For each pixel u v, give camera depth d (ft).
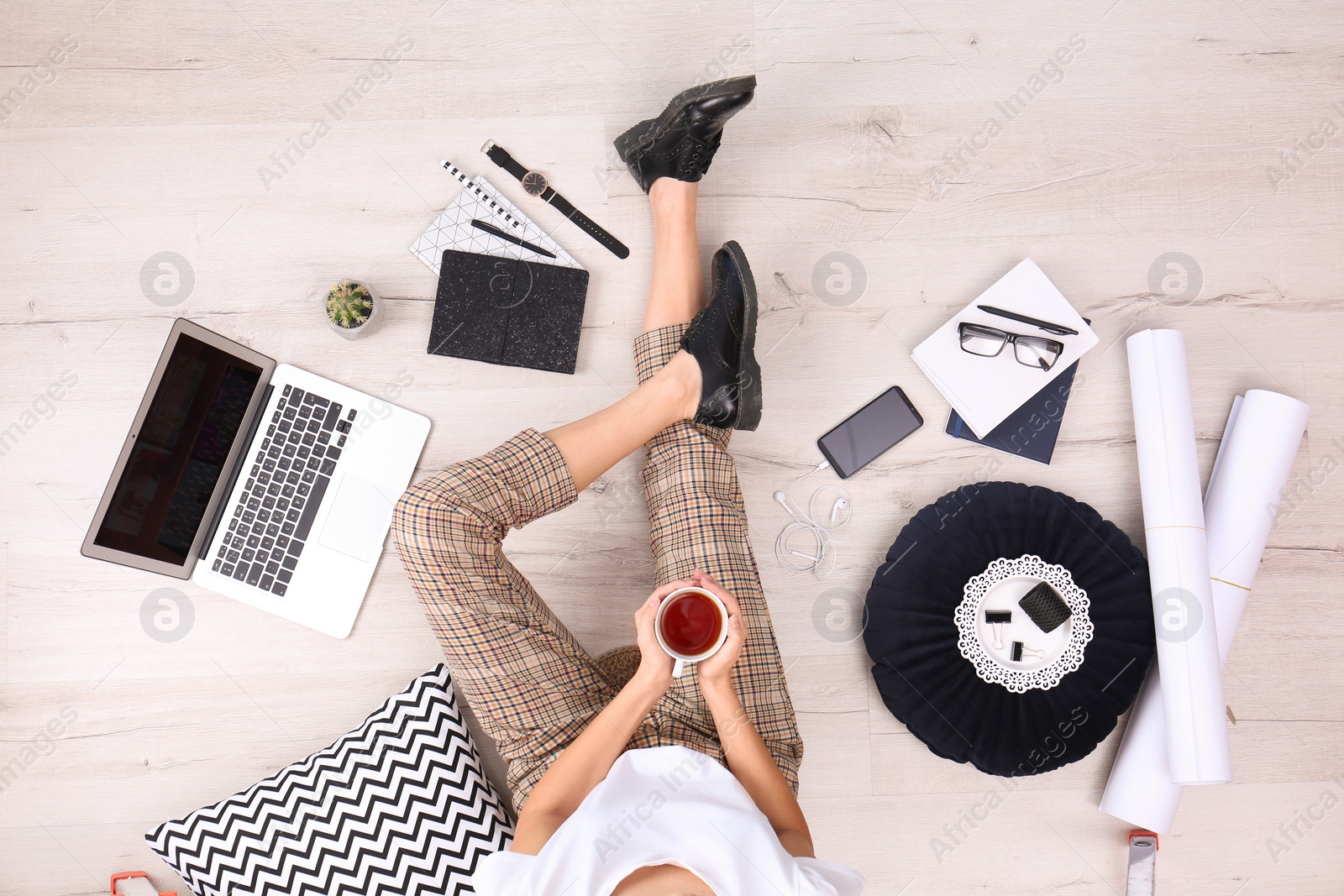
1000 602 4.78
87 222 4.88
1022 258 5.00
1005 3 4.96
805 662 4.99
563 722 4.29
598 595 5.00
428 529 4.02
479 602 4.13
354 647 4.92
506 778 4.94
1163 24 4.98
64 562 4.89
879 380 5.00
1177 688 4.53
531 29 4.91
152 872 4.94
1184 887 5.05
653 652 3.64
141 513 4.50
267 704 4.93
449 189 4.94
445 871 4.43
